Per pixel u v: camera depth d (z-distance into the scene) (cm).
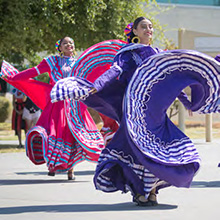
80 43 1499
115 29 1515
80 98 509
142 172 525
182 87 538
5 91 2588
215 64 542
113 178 532
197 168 521
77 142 819
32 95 884
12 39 1374
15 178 845
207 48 2430
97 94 536
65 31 1459
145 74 529
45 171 954
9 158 1184
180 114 1625
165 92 533
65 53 847
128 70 538
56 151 795
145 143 514
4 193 667
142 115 524
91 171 948
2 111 2381
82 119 813
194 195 623
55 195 646
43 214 502
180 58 536
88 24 1450
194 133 1902
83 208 538
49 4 1363
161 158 511
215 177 802
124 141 528
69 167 811
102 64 754
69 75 756
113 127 854
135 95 525
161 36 1716
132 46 543
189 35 1931
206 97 563
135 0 1580
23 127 1461
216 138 1739
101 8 1455
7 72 851
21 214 503
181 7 2534
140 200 539
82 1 1438
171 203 561
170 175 509
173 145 528
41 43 1484
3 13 1334
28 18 1359
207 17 2594
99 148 805
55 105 820
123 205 555
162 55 528
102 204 568
